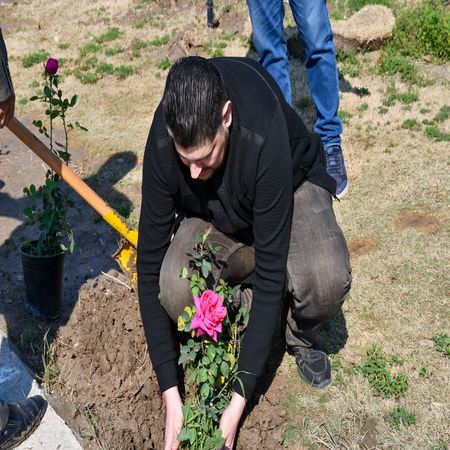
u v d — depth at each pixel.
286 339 3.12
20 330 3.41
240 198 2.53
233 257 2.90
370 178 4.59
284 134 2.41
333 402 2.97
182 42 6.80
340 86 5.82
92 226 4.25
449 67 6.05
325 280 2.68
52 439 2.79
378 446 2.78
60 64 6.78
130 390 3.01
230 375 2.76
